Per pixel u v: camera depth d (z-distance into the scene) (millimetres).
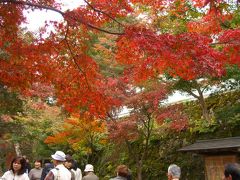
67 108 7453
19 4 6430
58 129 16062
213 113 13258
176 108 12117
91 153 17109
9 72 6887
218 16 8062
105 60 13859
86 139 16250
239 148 8234
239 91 12922
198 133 13062
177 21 10477
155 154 14281
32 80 7031
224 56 6203
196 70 5918
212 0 6430
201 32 8266
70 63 7223
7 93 11664
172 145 13828
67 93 7324
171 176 5145
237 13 8867
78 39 7109
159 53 5734
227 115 12062
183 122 11875
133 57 6555
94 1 6754
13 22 6730
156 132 14477
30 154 18734
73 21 6359
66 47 7062
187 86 11578
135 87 12039
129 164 15023
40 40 6793
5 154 16422
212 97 13758
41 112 16188
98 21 6840
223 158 8828
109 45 14055
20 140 15992
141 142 14812
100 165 16672
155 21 10625
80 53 7207
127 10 6922
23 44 6871
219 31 8234
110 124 12125
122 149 15828
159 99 11523
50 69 7027
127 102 11500
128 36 5902
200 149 9078
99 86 10102
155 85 11727
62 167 6859
